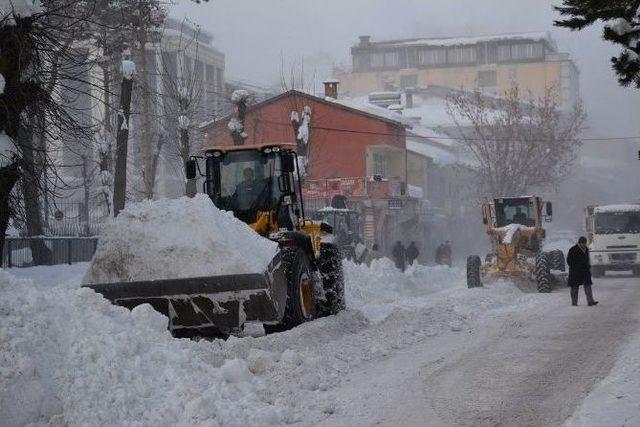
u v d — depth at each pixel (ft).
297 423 35.06
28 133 73.10
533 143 251.80
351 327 64.13
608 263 140.56
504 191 252.42
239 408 35.17
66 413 32.81
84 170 158.10
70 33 77.92
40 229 119.44
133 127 201.67
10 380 32.63
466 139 263.70
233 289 53.01
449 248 204.64
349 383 43.11
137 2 140.05
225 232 53.88
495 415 36.27
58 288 40.70
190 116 151.33
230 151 66.18
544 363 48.91
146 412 33.71
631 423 33.19
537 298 91.15
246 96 143.84
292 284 59.82
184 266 53.16
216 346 47.29
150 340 39.37
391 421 35.35
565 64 467.52
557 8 56.29
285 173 65.67
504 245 105.19
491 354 52.29
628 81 57.41
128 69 121.39
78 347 35.47
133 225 54.44
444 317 68.80
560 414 36.32
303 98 214.90
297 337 54.70
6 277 38.78
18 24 67.31
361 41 494.18
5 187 67.36
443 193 299.38
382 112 230.27
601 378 44.16
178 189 238.68
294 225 66.13
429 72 481.87
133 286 53.47
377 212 221.05
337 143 220.84
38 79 69.72
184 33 289.33
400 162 242.78
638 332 61.77
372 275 111.04
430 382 43.34
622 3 55.42
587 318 71.26
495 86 474.08
